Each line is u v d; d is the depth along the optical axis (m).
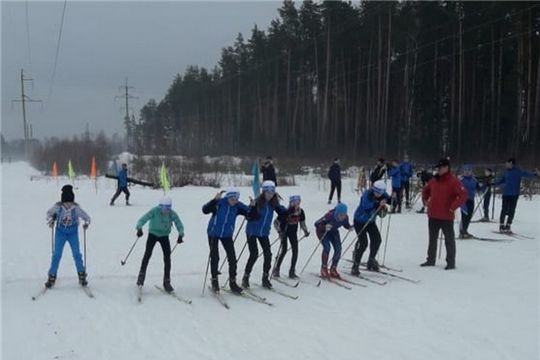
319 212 16.88
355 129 45.38
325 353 5.27
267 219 7.85
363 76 44.75
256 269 9.36
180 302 7.20
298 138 54.66
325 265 8.55
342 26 44.41
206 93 79.50
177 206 19.61
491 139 34.72
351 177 31.33
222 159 48.22
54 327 6.12
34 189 28.67
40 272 8.87
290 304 7.11
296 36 52.06
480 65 38.12
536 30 30.30
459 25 36.25
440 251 10.21
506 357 5.13
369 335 5.80
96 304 7.06
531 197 19.66
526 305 6.87
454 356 5.16
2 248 10.98
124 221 15.48
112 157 54.97
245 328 6.09
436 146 39.19
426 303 7.03
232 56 70.25
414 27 39.47
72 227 7.89
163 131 98.75
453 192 8.99
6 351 5.37
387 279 8.45
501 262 9.54
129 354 5.29
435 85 38.09
